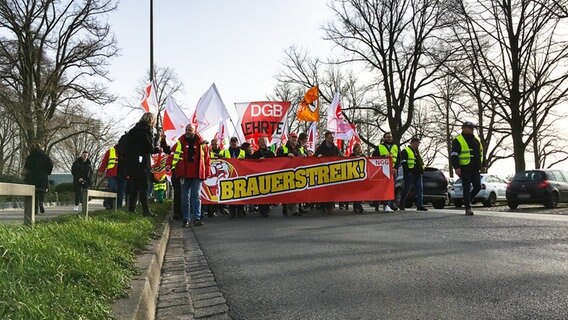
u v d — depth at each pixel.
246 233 9.31
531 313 3.88
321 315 4.10
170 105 16.06
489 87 28.94
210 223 11.65
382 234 8.33
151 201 19.06
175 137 15.86
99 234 5.79
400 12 35.19
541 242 7.03
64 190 45.38
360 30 36.34
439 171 23.77
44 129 32.91
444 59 30.19
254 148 16.42
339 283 5.04
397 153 13.97
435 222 9.91
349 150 18.80
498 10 28.22
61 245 4.29
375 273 5.39
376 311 4.11
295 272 5.64
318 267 5.82
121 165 12.61
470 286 4.71
